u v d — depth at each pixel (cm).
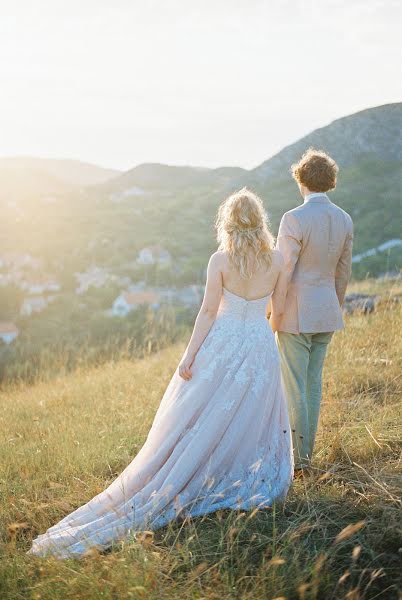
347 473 374
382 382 535
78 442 482
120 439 489
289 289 387
